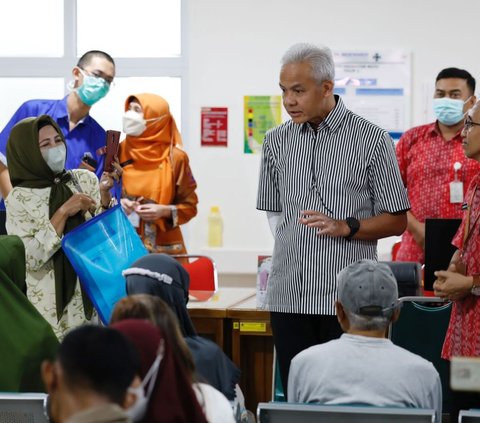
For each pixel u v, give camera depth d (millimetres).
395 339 3904
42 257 3326
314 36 6203
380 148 3277
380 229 3271
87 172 3646
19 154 3418
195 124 6309
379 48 6168
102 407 1448
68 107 5066
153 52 6547
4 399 2342
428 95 6145
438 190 4801
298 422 2318
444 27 6125
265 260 4277
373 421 2273
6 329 2842
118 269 3342
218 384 2643
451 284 3148
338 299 2633
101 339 1534
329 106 3305
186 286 2869
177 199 5270
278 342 3410
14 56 6586
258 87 6254
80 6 6578
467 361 1497
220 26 6270
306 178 3328
